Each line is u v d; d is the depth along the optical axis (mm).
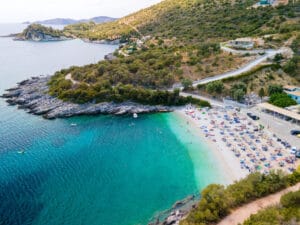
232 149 72625
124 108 107625
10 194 58375
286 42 142125
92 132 90000
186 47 159375
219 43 157250
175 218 49344
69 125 95688
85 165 70000
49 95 118125
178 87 121750
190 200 55156
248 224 39188
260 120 89625
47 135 87750
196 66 131750
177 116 100312
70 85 121750
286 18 175625
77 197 57344
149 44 199750
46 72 182125
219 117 94625
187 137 83062
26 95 121375
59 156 74625
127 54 188000
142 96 111000
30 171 67250
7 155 75000
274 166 63719
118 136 86688
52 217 51656
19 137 86062
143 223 49625
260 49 139875
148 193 58375
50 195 58062
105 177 64625
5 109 109625
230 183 59250
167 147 78375
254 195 48781
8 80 156750
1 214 52438
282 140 75500
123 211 53000
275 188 50125
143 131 90000
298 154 66812
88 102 109688
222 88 109500
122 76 126062
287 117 90062
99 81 122938
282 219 39031
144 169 67688
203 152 73562
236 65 127312
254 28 175250
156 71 128750
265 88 111875
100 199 56688
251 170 62625
